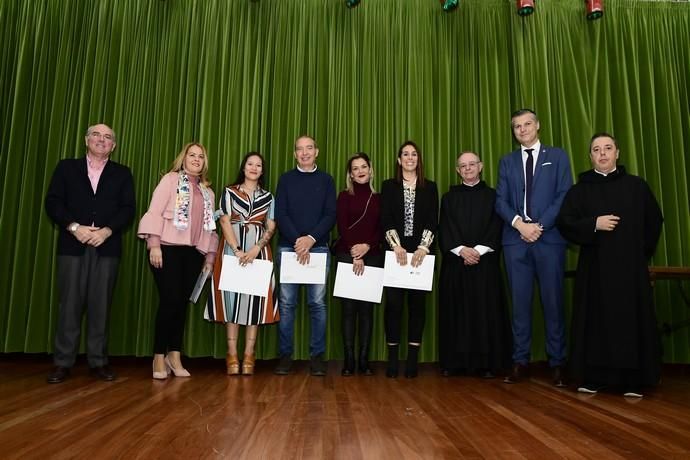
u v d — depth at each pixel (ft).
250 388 8.01
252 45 11.73
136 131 11.34
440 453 4.73
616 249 7.97
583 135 11.77
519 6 11.51
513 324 9.13
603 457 4.66
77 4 11.60
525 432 5.50
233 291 9.11
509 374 9.67
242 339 10.85
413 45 11.90
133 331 10.93
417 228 9.53
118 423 5.72
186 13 11.73
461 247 9.36
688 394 7.90
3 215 10.88
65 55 11.41
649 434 5.46
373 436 5.28
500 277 9.62
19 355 11.20
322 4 11.94
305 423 5.80
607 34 12.15
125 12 11.65
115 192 9.16
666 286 11.56
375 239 9.71
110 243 8.99
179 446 4.87
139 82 11.48
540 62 11.94
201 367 10.33
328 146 11.46
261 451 4.73
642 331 7.75
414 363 9.36
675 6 12.23
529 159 9.34
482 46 12.01
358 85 11.76
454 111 11.85
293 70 11.69
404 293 10.02
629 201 8.11
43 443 4.95
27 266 10.84
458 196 9.85
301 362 11.06
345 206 9.79
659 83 12.12
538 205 9.02
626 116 11.84
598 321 7.99
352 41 11.80
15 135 11.07
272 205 9.91
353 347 9.57
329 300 11.07
